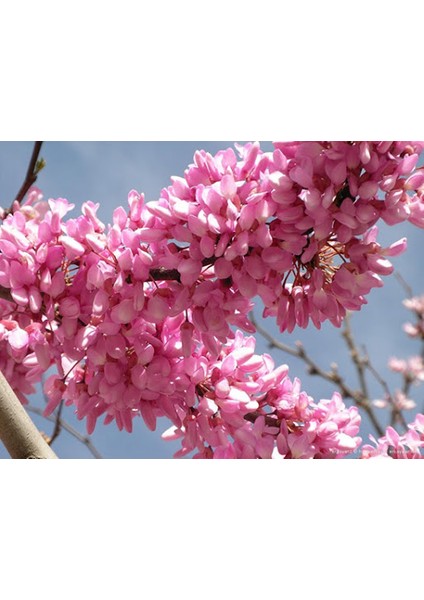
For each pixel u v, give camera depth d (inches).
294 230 19.1
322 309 19.8
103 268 19.5
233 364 20.4
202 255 19.2
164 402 20.3
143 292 19.4
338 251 19.9
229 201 18.8
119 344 19.8
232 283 19.6
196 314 19.6
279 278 19.6
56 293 19.3
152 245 19.6
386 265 19.5
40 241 19.5
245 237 18.8
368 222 19.1
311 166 18.7
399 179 19.1
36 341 20.3
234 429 20.4
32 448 20.1
